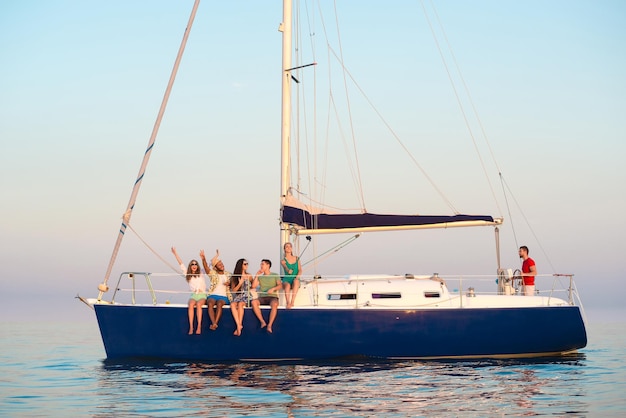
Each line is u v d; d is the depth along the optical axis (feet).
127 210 44.42
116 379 35.88
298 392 31.78
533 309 42.63
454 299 42.88
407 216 43.83
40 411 28.02
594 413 27.30
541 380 35.19
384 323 41.60
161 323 41.60
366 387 33.04
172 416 26.86
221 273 42.01
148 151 45.91
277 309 41.24
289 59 47.75
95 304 42.04
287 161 46.83
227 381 34.81
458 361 41.60
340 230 43.27
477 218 44.19
